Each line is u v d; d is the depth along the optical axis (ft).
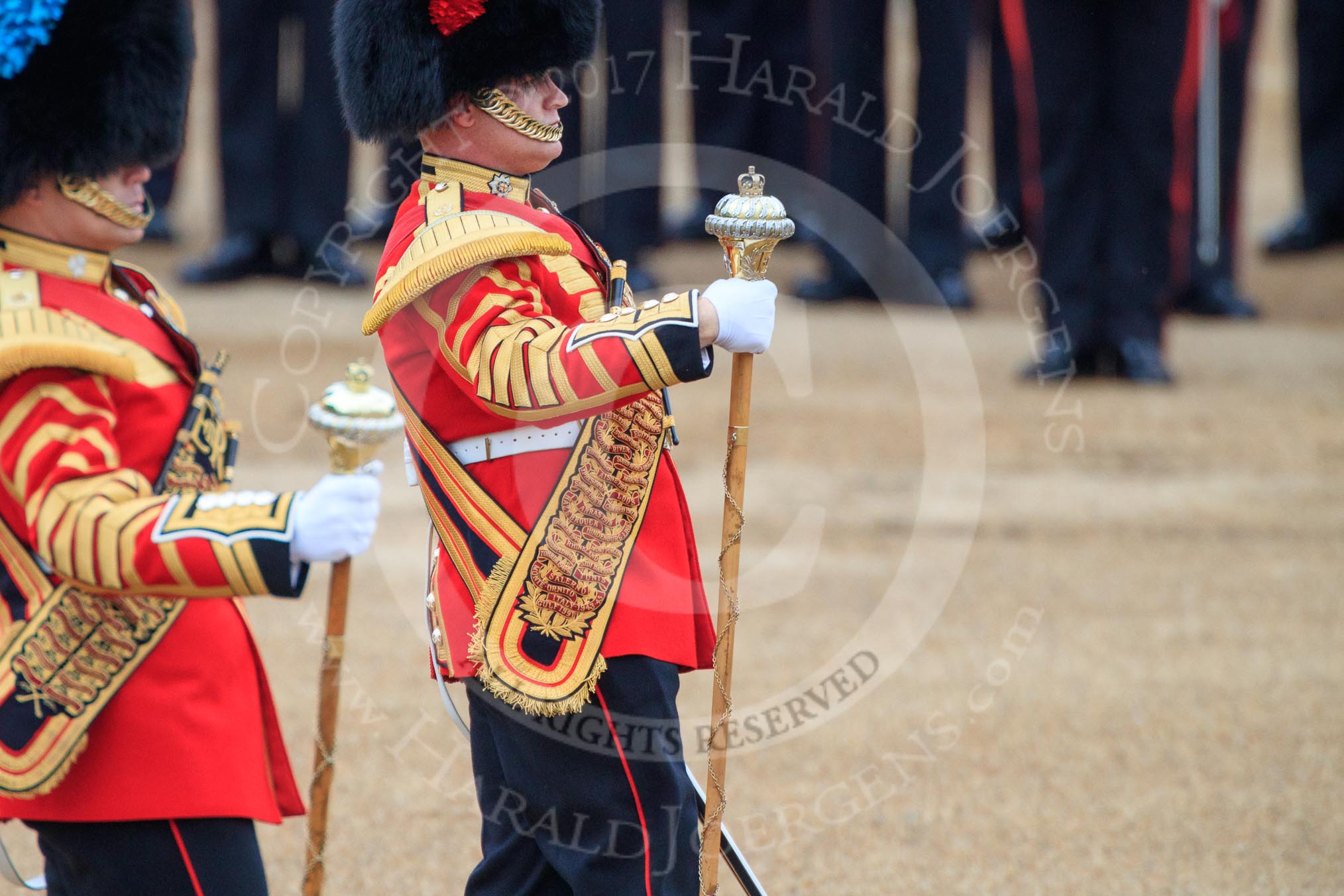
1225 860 48.83
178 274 137.28
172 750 30.55
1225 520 84.74
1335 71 154.40
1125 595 73.15
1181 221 112.98
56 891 32.48
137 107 30.50
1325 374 117.08
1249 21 135.44
